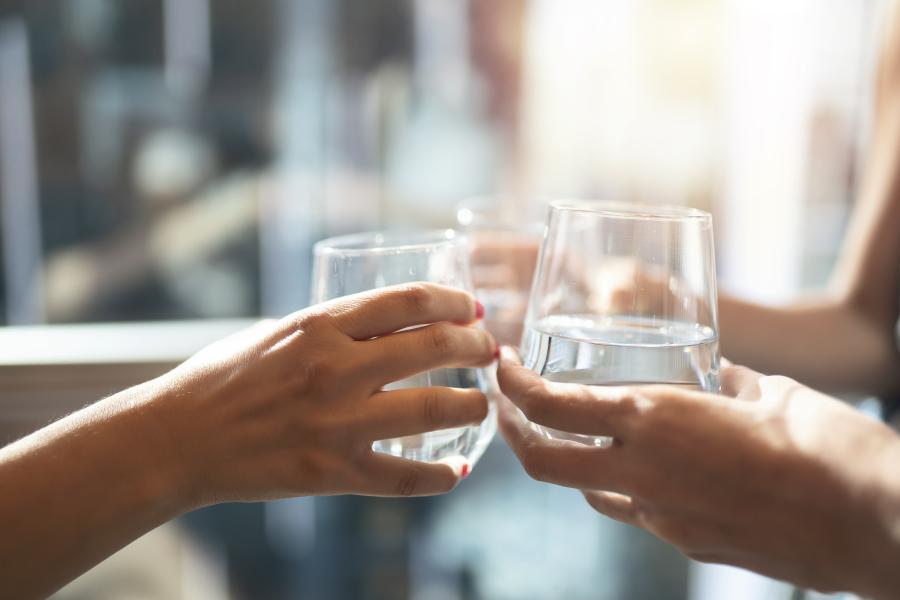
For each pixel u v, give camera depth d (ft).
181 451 1.83
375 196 3.59
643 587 3.43
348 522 3.59
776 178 3.86
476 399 1.85
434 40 3.44
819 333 2.99
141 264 3.50
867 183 3.25
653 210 1.89
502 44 3.47
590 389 1.74
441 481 1.87
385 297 1.82
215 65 3.36
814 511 1.65
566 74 3.55
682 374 1.78
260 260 3.60
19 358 3.13
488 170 3.62
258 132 3.46
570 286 1.82
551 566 3.53
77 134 3.32
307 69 3.41
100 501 1.82
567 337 1.79
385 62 3.44
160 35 3.29
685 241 1.77
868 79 3.78
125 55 3.28
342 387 1.79
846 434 1.68
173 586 3.46
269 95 3.43
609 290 1.80
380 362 1.80
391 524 3.62
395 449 1.90
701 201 3.83
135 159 3.40
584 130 3.64
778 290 4.03
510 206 2.40
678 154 3.74
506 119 3.57
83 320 3.49
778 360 2.97
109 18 3.24
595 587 3.46
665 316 1.78
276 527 3.57
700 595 3.48
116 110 3.33
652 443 1.70
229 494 1.86
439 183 3.60
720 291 3.01
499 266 2.25
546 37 3.49
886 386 3.06
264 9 3.34
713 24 3.59
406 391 1.83
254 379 1.82
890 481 1.63
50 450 1.84
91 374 3.17
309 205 3.58
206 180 3.48
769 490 1.67
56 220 3.38
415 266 1.91
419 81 3.48
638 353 1.76
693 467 1.69
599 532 3.60
